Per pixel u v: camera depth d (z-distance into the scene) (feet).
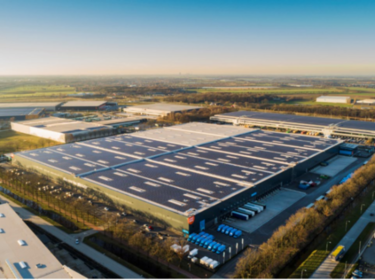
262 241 318.45
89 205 387.55
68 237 323.78
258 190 414.82
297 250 291.38
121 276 262.06
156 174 442.91
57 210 384.88
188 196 370.53
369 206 396.98
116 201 385.09
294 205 402.11
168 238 315.58
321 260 285.64
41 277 229.25
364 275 261.65
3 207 336.70
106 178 425.28
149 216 353.10
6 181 474.49
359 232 334.65
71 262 280.51
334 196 390.21
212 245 302.66
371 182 472.85
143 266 277.44
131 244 302.66
